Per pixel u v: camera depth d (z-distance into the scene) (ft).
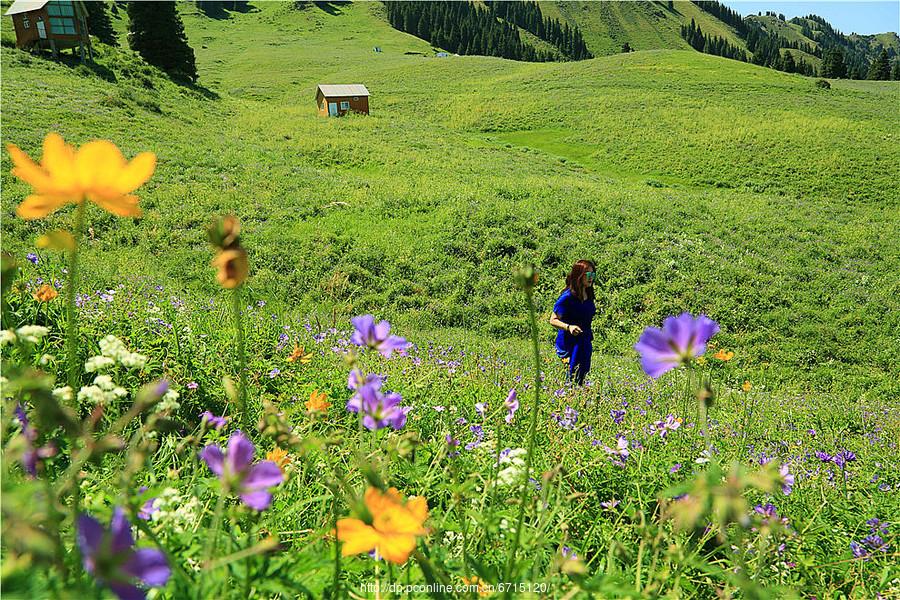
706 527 4.86
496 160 112.06
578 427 7.88
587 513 6.08
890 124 143.54
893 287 56.54
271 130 117.19
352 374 3.69
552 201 69.97
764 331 47.42
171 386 9.40
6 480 2.19
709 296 51.29
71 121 88.38
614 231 62.39
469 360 15.47
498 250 57.21
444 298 50.03
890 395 39.52
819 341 46.42
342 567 3.10
